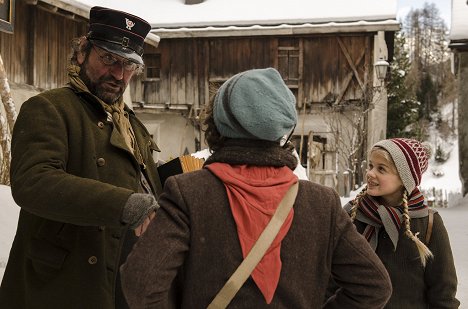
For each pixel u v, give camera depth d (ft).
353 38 60.18
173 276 4.87
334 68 60.75
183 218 4.99
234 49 63.10
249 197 5.11
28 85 42.14
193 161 8.93
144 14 63.82
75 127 7.21
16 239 7.30
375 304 5.37
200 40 63.87
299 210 5.25
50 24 44.73
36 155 6.43
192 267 5.00
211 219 5.02
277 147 5.44
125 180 7.52
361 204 8.98
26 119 6.82
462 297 17.57
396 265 8.52
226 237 5.00
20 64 41.47
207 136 5.70
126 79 8.09
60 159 6.66
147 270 4.73
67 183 6.04
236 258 4.97
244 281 4.91
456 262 23.04
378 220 8.71
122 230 7.33
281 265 5.03
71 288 6.87
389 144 8.72
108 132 7.67
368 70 59.52
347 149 57.77
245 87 5.24
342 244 5.36
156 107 64.69
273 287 4.96
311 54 61.36
